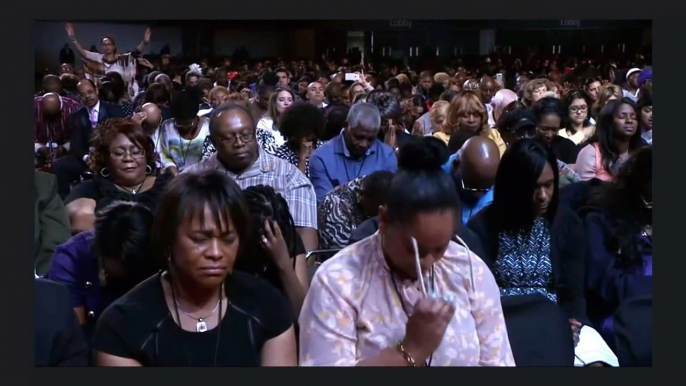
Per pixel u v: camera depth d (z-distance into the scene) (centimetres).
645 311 340
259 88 660
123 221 294
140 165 386
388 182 371
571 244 347
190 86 742
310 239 387
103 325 254
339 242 383
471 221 342
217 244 254
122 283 299
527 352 293
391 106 540
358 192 383
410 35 824
